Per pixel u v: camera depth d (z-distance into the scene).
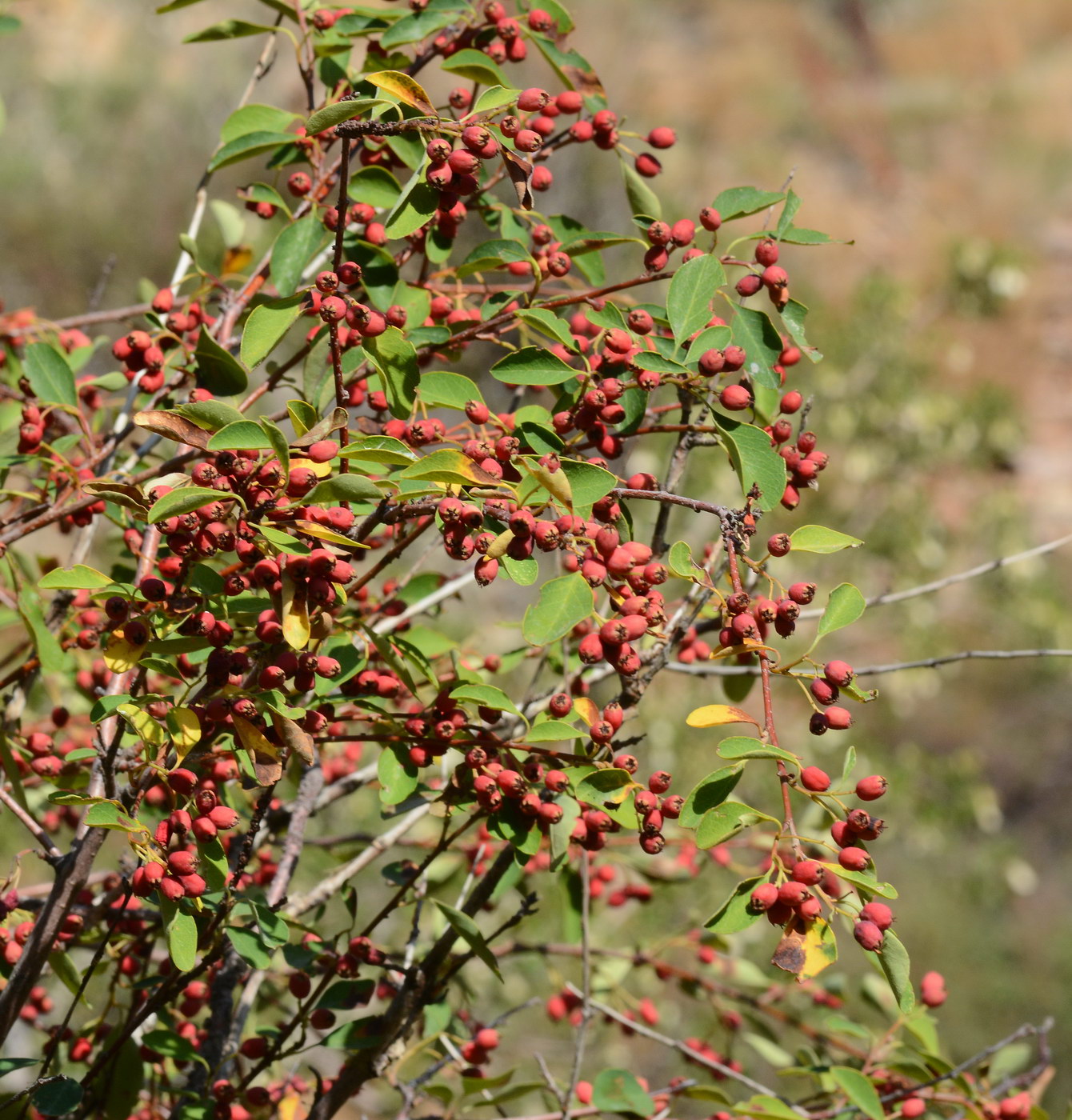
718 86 22.52
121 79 14.18
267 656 1.73
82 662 2.83
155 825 2.21
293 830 2.32
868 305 10.73
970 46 26.30
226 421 1.56
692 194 15.33
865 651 10.45
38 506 2.39
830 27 26.12
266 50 2.38
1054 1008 9.78
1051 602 11.42
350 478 1.53
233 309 2.35
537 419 1.96
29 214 12.93
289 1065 2.79
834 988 3.18
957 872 10.30
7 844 4.97
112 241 13.30
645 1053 5.38
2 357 2.84
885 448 10.12
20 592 2.07
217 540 1.64
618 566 1.66
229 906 1.83
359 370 2.10
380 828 4.95
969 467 10.98
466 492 1.68
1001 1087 2.48
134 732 1.80
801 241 1.99
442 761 2.35
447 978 2.11
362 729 3.22
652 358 1.93
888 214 21.91
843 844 1.52
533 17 2.34
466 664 2.63
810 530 1.69
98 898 2.52
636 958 3.16
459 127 1.73
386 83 1.73
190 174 13.84
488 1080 2.23
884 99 24.62
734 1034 3.15
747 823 1.54
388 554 1.93
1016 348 17.75
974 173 22.67
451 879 2.96
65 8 14.97
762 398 2.29
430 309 2.28
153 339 2.19
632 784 1.75
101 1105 2.01
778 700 9.13
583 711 1.93
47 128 13.67
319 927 2.78
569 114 2.20
